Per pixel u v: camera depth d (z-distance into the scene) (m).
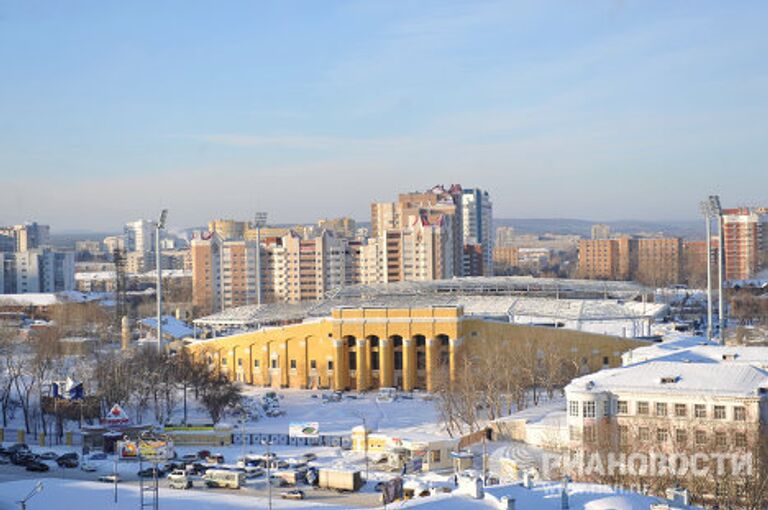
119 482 187.62
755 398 172.88
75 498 173.00
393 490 163.12
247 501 170.50
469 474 158.00
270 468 194.38
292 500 171.50
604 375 192.25
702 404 177.75
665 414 180.50
